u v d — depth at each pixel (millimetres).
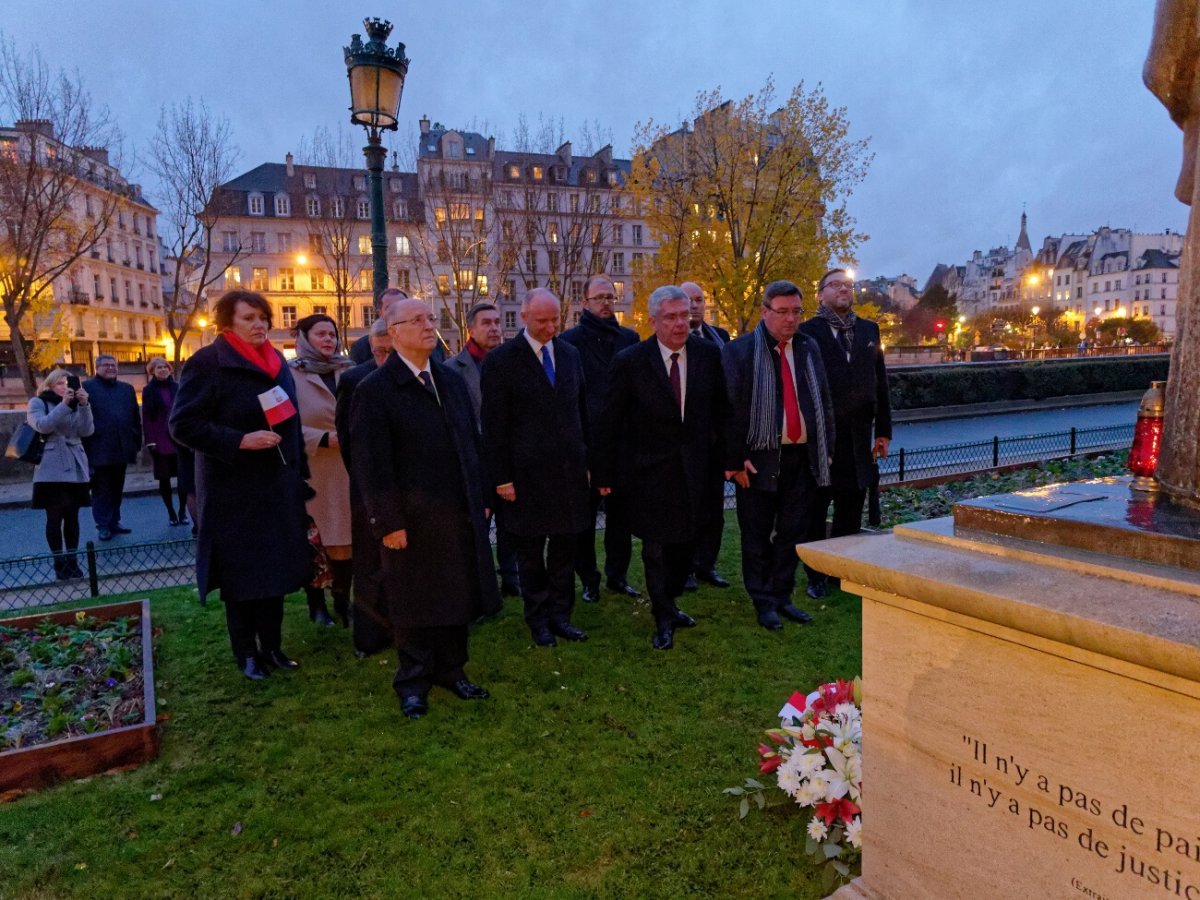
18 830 2584
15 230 19766
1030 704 1654
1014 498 2041
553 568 4297
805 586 5129
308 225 35469
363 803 2723
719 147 19375
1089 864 1579
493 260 30594
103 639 4219
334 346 4711
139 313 63156
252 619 3900
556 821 2578
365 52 6500
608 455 4219
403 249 43594
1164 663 1322
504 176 28938
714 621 4480
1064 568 1695
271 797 2779
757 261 19750
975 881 1812
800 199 18906
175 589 5527
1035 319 67188
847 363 4734
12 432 12727
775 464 4285
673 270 20094
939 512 6770
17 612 4941
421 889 2277
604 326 5320
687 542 4082
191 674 3908
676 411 4004
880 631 1995
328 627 4691
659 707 3373
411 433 3443
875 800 2074
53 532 6332
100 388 7969
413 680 3496
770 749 2738
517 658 4023
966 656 1780
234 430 3604
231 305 3750
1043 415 20828
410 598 3412
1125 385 25406
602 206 28891
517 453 4125
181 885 2326
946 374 21422
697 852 2395
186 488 6270
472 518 3527
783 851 2389
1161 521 1705
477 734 3207
